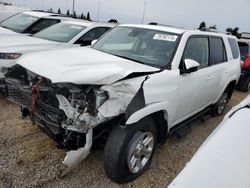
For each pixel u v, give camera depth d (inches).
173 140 179.6
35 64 124.0
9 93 141.6
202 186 62.9
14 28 335.3
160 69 139.6
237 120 88.9
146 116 123.9
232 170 64.9
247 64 362.3
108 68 118.3
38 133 161.6
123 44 167.3
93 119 108.7
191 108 171.2
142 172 133.6
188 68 142.7
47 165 132.1
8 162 131.0
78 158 111.4
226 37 222.5
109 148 115.6
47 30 295.6
